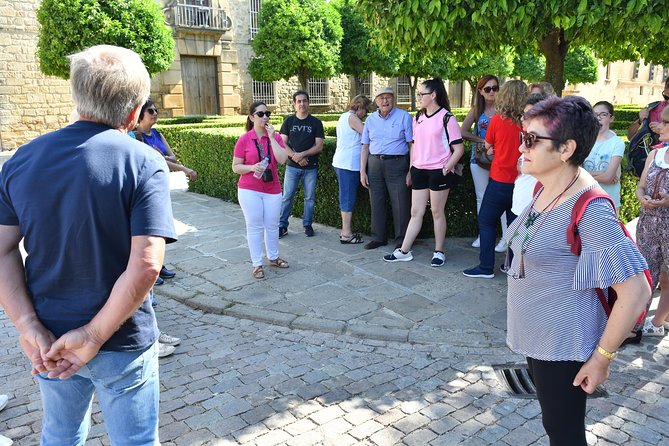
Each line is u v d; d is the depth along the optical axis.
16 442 2.72
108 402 1.79
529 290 1.88
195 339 3.95
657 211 3.54
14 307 1.65
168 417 2.91
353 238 6.23
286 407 3.01
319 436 2.74
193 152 9.72
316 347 3.79
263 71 19.05
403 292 4.69
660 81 43.56
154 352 1.87
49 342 1.63
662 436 2.68
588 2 4.23
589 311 1.81
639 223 3.68
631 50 7.36
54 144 1.64
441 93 5.01
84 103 1.67
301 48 18.12
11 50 15.75
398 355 3.65
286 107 23.81
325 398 3.10
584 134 1.73
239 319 4.31
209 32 20.30
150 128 4.95
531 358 1.93
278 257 5.40
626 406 2.95
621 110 14.45
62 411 1.83
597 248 1.69
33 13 15.95
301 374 3.39
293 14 18.08
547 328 1.84
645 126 4.75
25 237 1.64
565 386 1.85
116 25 13.46
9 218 1.67
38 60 15.77
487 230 4.87
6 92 15.84
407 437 2.72
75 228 1.60
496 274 5.09
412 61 5.94
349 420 2.88
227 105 21.55
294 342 3.88
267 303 4.51
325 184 7.00
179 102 20.03
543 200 1.87
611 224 1.69
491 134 4.70
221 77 21.25
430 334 3.88
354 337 3.94
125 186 1.63
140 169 1.67
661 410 2.90
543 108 1.78
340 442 2.69
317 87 24.86
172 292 4.80
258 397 3.12
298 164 6.31
